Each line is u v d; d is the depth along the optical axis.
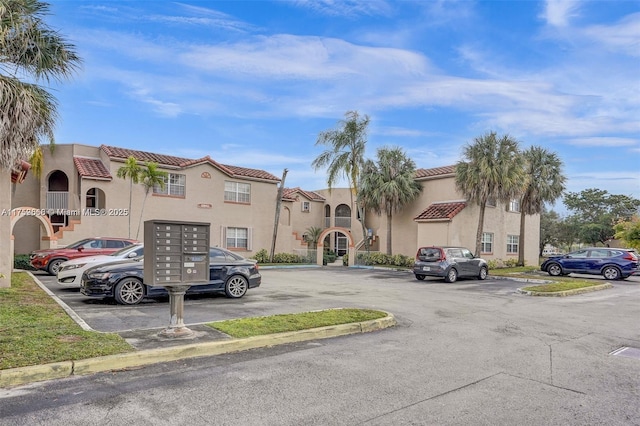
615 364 6.58
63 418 4.33
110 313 9.55
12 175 14.31
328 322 8.70
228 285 12.53
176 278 7.06
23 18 9.98
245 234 29.09
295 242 32.31
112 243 18.33
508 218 29.56
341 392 5.17
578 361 6.72
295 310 10.67
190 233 7.25
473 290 16.45
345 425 4.29
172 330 7.20
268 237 30.28
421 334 8.52
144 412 4.50
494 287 17.56
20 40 10.17
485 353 7.09
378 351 7.12
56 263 17.14
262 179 29.67
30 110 10.41
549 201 28.69
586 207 57.03
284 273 23.25
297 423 4.31
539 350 7.37
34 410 4.52
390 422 4.37
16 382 5.26
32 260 17.44
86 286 10.73
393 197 28.41
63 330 7.25
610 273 22.03
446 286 17.84
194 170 26.55
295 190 38.16
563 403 4.95
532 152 28.41
